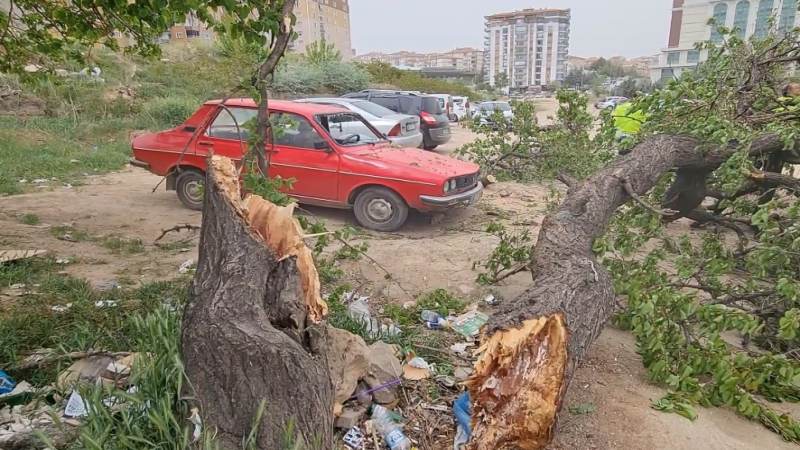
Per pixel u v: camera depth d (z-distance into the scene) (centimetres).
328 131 750
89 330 379
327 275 519
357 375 326
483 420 277
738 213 625
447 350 404
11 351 355
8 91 1516
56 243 625
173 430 251
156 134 805
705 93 580
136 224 718
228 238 293
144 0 447
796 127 524
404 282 543
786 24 666
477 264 580
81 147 1302
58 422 253
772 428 330
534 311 300
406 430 309
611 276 413
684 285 449
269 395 251
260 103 467
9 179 931
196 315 272
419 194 689
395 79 3572
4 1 702
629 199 510
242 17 418
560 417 327
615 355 409
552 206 645
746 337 436
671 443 304
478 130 962
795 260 430
